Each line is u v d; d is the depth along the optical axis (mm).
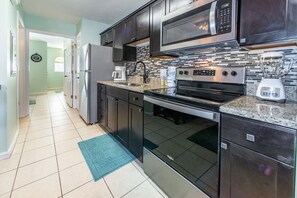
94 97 3160
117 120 2359
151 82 2598
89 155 2037
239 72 1447
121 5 2936
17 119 2559
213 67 1636
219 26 1252
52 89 8688
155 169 1550
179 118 1271
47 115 3814
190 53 1901
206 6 1337
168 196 1396
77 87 4375
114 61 3213
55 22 3918
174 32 1665
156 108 1521
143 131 1746
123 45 2877
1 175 1595
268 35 1021
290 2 925
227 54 1591
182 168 1260
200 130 1105
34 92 6926
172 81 2072
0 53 1831
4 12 1842
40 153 2045
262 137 789
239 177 890
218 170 996
